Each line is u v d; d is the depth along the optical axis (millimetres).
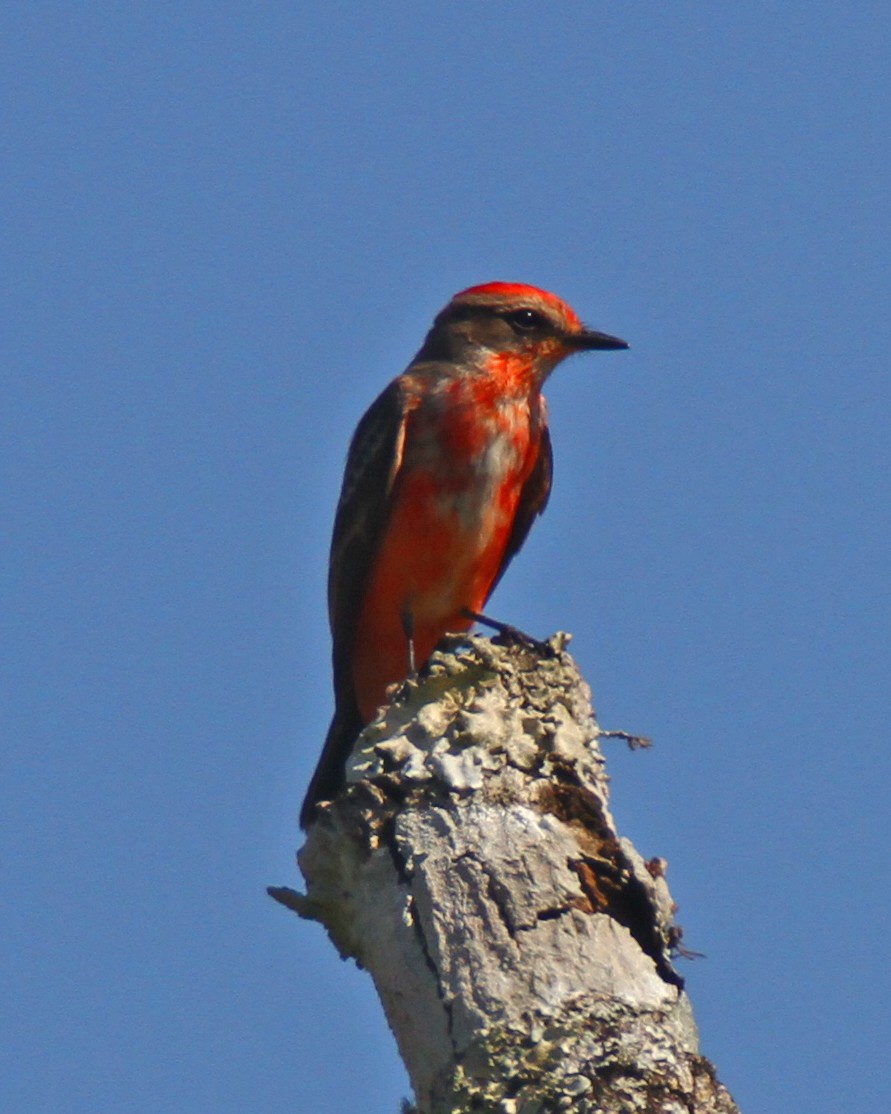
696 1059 8562
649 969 8922
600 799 9758
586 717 10445
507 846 9242
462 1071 8531
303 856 10047
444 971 8859
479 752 9758
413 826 9477
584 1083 8250
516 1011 8602
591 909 9055
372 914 9430
